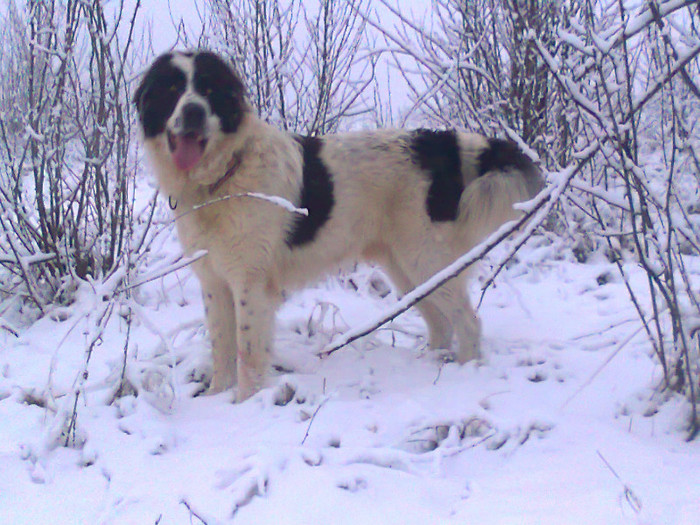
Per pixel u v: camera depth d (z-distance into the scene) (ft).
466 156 12.73
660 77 7.84
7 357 13.05
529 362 11.87
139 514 7.03
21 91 23.34
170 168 11.44
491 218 12.57
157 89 11.25
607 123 8.44
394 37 16.62
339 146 12.60
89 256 16.61
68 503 7.50
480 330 12.42
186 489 7.39
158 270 10.42
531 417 8.89
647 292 15.85
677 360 9.34
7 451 8.89
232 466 7.69
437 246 12.53
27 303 16.11
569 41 7.55
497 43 19.51
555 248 19.40
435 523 6.72
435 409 9.67
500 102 18.84
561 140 18.94
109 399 10.53
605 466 7.70
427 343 13.78
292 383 10.62
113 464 8.27
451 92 20.33
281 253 11.90
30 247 16.34
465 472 8.09
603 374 11.02
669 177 8.65
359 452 8.09
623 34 7.06
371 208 12.73
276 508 7.05
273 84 19.60
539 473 7.72
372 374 11.85
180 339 14.12
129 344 13.67
